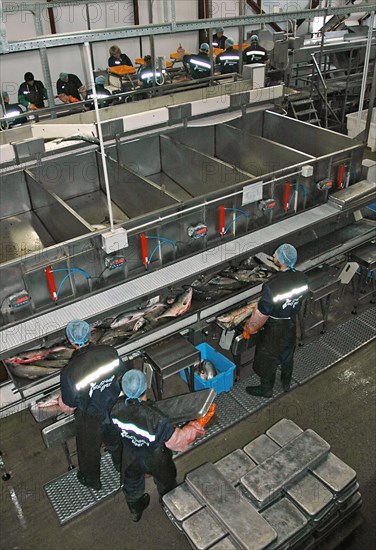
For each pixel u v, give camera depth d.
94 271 2.66
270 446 2.45
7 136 3.41
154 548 2.37
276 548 2.03
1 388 2.51
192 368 2.93
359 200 3.49
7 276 2.38
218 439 2.90
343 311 3.86
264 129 4.34
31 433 2.97
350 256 3.59
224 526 2.06
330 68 7.17
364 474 2.67
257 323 2.73
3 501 2.60
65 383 2.19
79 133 3.36
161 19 8.16
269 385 3.03
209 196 2.83
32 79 6.22
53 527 2.48
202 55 6.23
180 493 2.24
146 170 3.96
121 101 5.97
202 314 3.00
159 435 2.08
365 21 8.65
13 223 3.45
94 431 2.26
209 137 4.17
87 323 2.46
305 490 2.22
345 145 3.72
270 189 3.11
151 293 2.72
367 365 3.38
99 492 2.62
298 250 3.50
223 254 3.00
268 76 6.00
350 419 3.00
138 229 2.66
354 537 2.39
